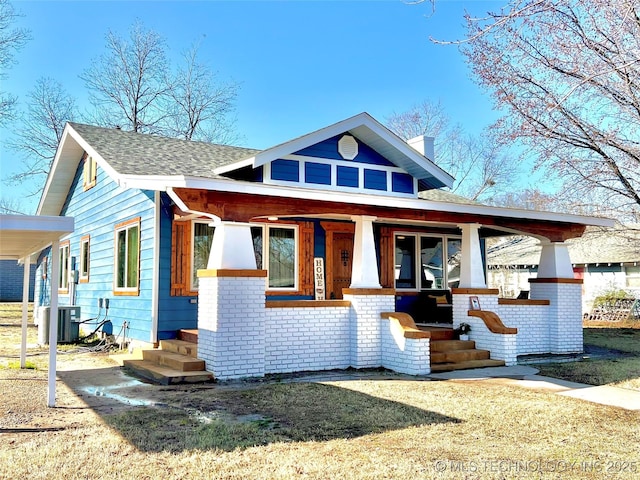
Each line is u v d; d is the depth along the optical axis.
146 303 11.29
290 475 4.32
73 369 9.71
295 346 9.68
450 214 11.30
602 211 16.98
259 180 10.87
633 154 13.89
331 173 11.52
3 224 5.87
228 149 14.50
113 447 4.97
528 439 5.45
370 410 6.54
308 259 13.09
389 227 14.80
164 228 11.15
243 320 8.84
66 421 5.91
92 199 15.23
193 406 6.69
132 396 7.30
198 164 11.66
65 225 6.15
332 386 8.09
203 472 4.38
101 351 12.17
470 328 11.44
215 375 8.55
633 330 18.91
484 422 6.07
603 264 25.64
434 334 11.34
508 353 10.73
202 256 11.61
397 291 14.88
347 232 13.72
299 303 9.78
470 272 11.68
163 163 11.10
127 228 12.53
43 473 4.31
